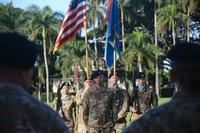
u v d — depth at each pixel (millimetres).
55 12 73625
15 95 2645
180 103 2812
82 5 14008
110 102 10461
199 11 78438
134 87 13266
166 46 80000
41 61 77312
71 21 13938
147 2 80875
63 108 13711
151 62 71188
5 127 2545
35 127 2592
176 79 2895
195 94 2842
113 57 14203
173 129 2746
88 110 10430
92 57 75438
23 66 2709
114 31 14273
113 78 12328
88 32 80312
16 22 80250
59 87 13898
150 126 2785
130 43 70938
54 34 73938
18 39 2707
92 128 10344
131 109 13203
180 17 71375
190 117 2754
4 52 2662
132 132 2820
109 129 10430
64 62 74062
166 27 73688
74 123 13766
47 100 71750
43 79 76875
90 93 10297
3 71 2689
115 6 14273
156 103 13359
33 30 73312
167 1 73812
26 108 2617
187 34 72688
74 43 73375
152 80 73625
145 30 84062
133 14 81688
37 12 73438
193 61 2838
